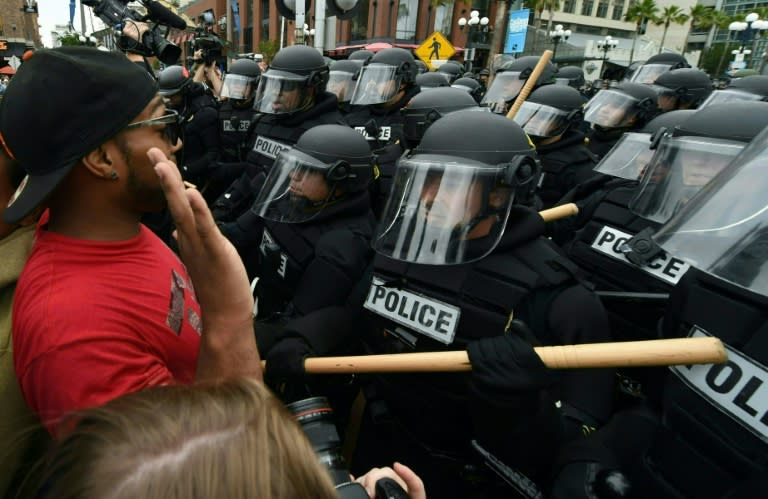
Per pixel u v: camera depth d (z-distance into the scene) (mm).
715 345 995
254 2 40625
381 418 1672
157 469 355
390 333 1566
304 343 1689
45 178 835
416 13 32281
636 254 2012
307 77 3533
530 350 1158
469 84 6902
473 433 1486
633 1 48656
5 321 985
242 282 829
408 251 1441
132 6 4637
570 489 1157
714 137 1912
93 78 834
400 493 752
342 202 2139
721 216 995
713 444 1016
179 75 4461
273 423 417
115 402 429
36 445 727
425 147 1537
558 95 3719
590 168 3648
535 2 27859
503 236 1414
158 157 725
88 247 923
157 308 977
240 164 4684
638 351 1062
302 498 389
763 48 23344
